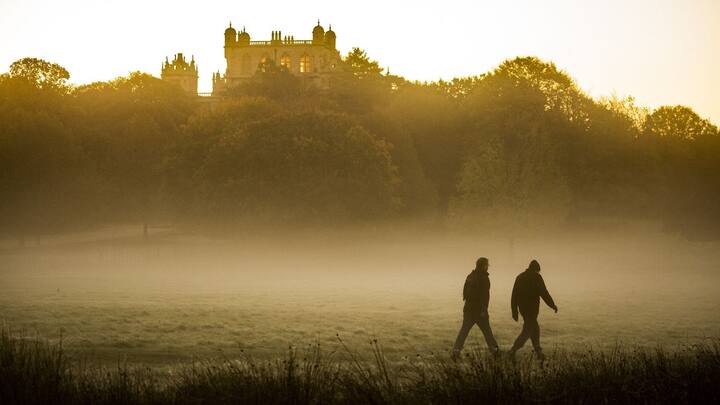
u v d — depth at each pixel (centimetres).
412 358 2319
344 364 2091
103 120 13988
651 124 13825
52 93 13175
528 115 10712
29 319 3347
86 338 2728
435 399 1484
